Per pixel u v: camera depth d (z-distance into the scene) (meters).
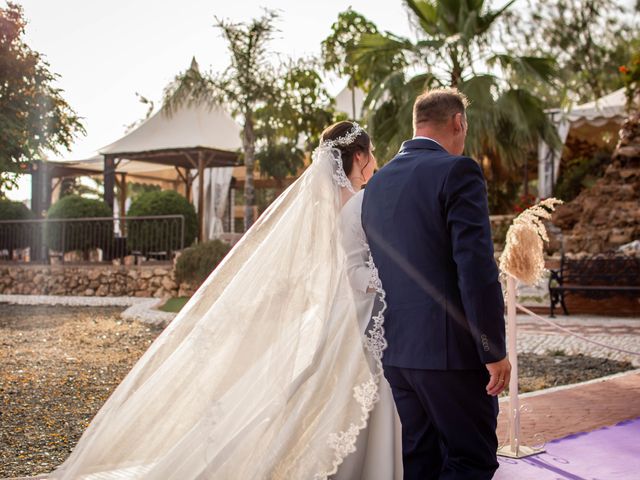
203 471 2.66
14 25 13.66
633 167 13.81
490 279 2.22
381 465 2.71
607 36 27.05
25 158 14.92
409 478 2.56
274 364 2.72
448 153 2.55
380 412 2.73
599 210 13.74
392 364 2.48
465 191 2.33
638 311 11.36
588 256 11.84
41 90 14.36
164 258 16.33
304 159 18.30
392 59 15.00
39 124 14.45
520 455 3.71
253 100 15.15
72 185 28.80
